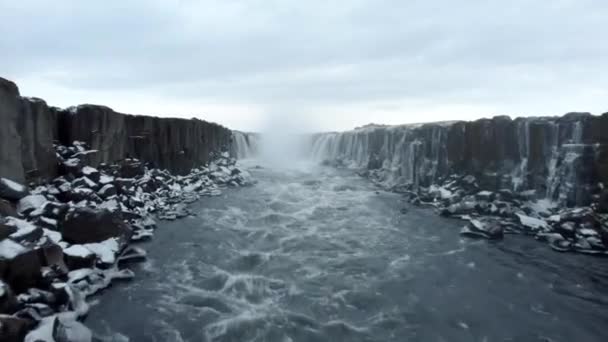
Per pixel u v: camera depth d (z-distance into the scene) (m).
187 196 24.25
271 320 9.85
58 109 17.52
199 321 9.62
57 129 17.30
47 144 14.74
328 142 54.50
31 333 6.86
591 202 17.92
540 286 12.51
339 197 27.39
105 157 19.09
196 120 31.94
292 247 16.11
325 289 11.96
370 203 25.45
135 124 23.12
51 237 10.77
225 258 14.34
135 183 20.20
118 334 8.75
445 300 11.40
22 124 13.17
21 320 6.75
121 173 20.38
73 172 15.76
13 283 8.16
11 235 9.04
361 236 18.00
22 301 7.93
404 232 18.78
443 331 9.65
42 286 8.72
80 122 17.69
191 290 11.42
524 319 10.34
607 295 11.85
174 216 19.39
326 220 20.94
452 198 23.41
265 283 12.25
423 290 12.08
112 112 19.72
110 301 10.27
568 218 17.41
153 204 20.00
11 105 11.99
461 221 20.86
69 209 12.66
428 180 27.55
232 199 25.45
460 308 10.91
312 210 23.16
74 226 11.98
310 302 11.02
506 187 22.16
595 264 14.48
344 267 13.95
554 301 11.43
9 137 11.90
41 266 9.22
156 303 10.42
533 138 21.14
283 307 10.64
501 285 12.55
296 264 14.10
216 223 19.19
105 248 12.11
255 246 16.08
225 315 10.00
